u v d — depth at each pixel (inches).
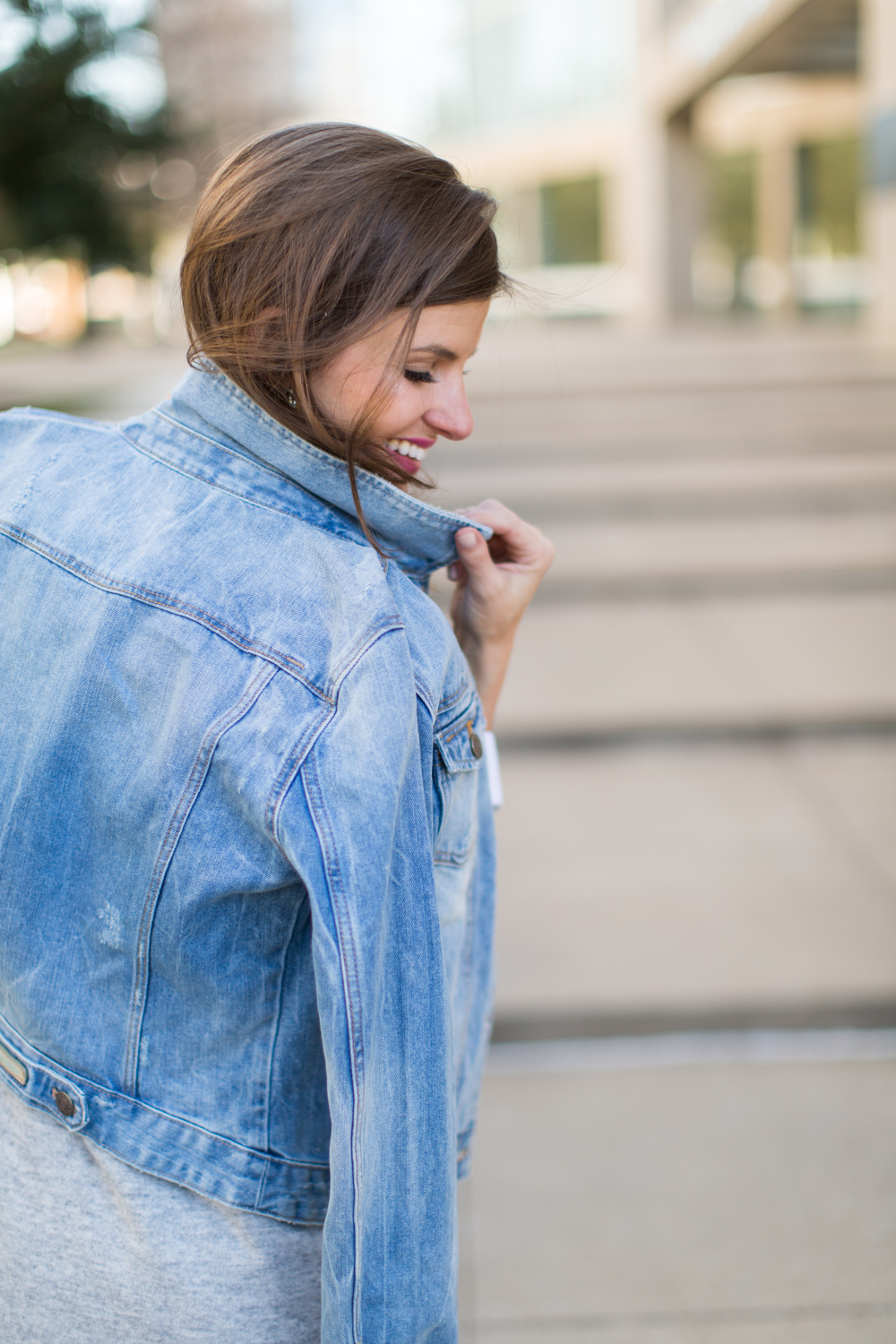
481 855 44.6
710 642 192.7
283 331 32.1
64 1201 36.2
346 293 31.5
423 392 34.5
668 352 568.4
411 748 32.6
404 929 32.6
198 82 1109.7
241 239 32.1
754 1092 89.5
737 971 102.9
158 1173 34.9
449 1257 33.7
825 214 904.3
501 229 36.3
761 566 227.0
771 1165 81.6
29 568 36.0
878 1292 70.6
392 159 32.3
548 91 1023.0
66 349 732.0
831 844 126.3
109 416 359.9
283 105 1288.1
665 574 223.9
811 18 521.7
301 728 31.4
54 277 608.7
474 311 34.1
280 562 33.7
